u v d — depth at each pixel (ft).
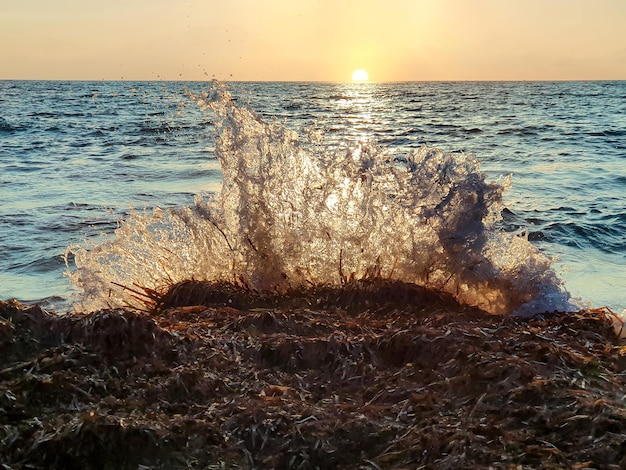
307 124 91.30
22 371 8.92
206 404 8.71
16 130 78.54
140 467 7.34
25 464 7.32
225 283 14.96
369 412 8.41
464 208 14.80
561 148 60.13
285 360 10.18
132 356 9.68
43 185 36.63
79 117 103.81
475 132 80.02
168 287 15.31
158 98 179.83
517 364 9.04
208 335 10.90
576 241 24.59
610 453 7.20
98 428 7.56
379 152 16.06
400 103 180.65
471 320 12.62
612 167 45.80
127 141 65.16
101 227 25.79
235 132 16.08
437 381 9.18
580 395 8.26
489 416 8.12
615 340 11.84
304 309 13.16
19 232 24.67
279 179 15.43
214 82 16.38
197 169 43.52
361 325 11.80
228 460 7.53
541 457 7.23
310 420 8.14
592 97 223.71
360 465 7.51
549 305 14.16
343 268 15.03
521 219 27.99
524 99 211.41
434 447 7.55
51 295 17.71
